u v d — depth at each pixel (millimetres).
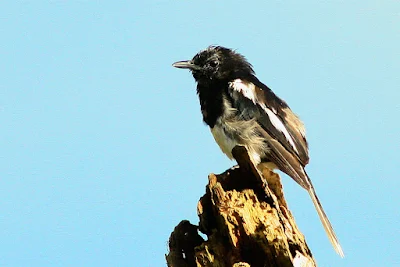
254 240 9820
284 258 9641
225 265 9953
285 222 10312
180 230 10805
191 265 10602
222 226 10055
